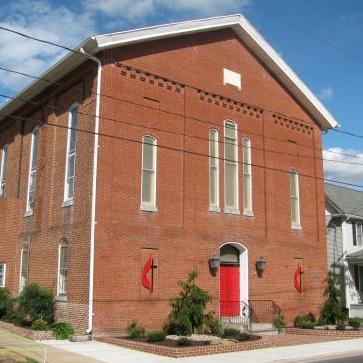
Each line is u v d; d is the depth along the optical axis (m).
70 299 20.09
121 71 21.52
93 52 20.89
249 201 25.53
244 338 19.09
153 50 22.77
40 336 18.66
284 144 27.88
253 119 26.50
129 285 20.22
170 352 15.63
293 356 16.28
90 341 18.55
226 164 24.91
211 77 24.89
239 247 24.73
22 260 25.09
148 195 21.67
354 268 36.66
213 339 17.80
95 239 19.58
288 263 26.66
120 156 20.91
